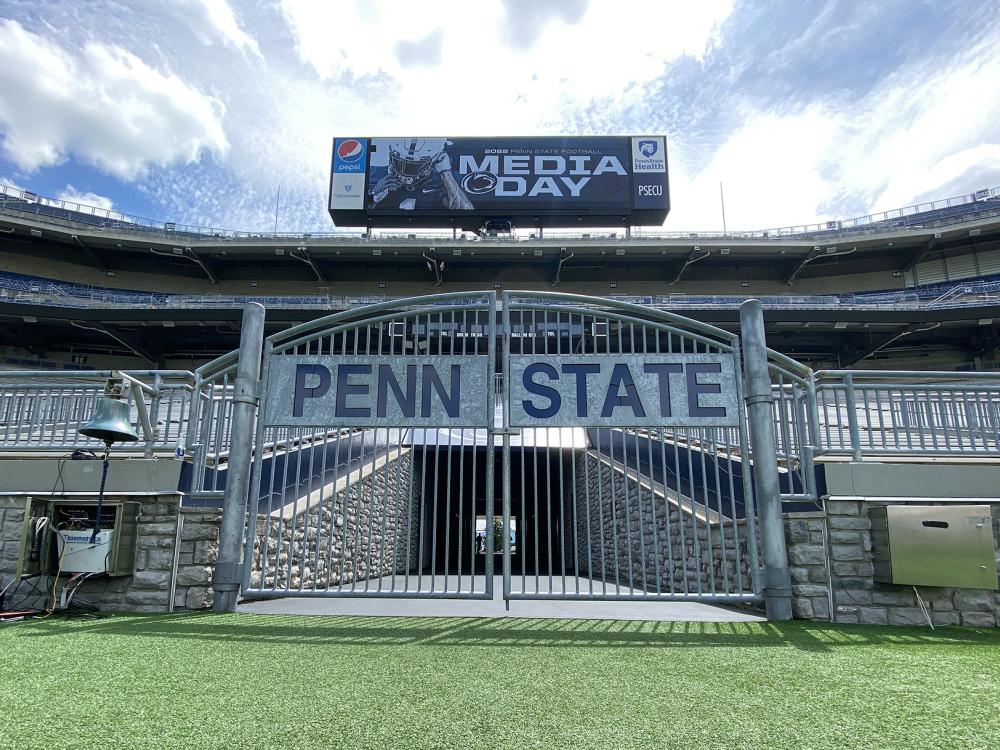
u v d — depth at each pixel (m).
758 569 5.18
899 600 5.18
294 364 5.75
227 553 5.44
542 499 15.65
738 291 36.62
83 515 5.66
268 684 3.05
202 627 4.61
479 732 2.41
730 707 2.76
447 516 5.28
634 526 9.68
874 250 35.00
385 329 9.32
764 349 5.56
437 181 34.28
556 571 14.71
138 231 33.34
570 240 33.75
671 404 5.50
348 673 3.28
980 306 28.00
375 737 2.35
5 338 31.84
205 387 6.42
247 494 5.93
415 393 5.60
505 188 34.22
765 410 5.45
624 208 33.88
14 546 5.71
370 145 34.75
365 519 9.83
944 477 5.47
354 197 34.22
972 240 34.31
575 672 3.34
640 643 4.11
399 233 40.44
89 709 2.65
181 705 2.71
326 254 34.44
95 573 5.39
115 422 5.29
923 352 33.66
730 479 5.38
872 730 2.49
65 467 5.89
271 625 4.70
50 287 32.69
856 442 5.65
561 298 5.81
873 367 34.12
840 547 5.32
